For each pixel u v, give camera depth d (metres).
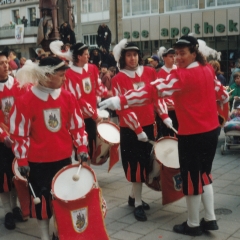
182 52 3.65
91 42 26.28
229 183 5.46
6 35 32.56
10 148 4.26
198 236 3.89
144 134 4.25
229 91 7.70
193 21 20.95
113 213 4.55
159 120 5.50
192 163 3.73
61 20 14.80
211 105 3.73
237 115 7.26
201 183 3.77
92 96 5.42
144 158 4.43
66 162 3.66
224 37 20.19
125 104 3.65
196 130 3.65
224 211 4.47
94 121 5.34
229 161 6.67
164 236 3.94
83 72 5.33
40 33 13.39
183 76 3.57
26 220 4.46
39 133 3.54
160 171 4.30
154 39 22.62
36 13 32.78
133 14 23.39
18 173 4.09
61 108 3.57
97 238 3.42
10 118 3.50
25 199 4.18
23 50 32.03
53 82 3.48
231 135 7.04
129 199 4.76
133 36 23.48
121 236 3.96
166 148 4.39
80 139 3.65
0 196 4.33
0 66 4.13
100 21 25.23
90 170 3.55
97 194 3.46
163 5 21.95
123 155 4.48
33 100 3.49
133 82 4.52
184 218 4.36
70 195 3.34
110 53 14.06
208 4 20.42
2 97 4.19
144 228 4.14
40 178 3.59
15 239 4.03
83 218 3.40
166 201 4.39
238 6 19.42
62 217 3.33
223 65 20.31
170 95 3.61
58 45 5.41
